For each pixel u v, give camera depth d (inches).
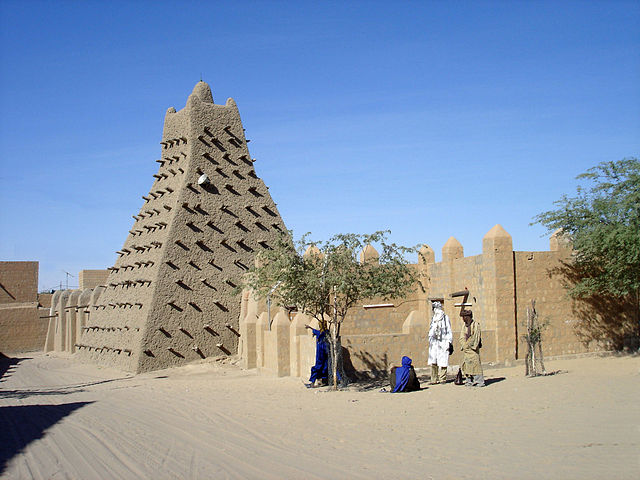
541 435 394.3
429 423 460.8
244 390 732.7
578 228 941.2
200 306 1189.7
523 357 913.5
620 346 993.5
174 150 1354.6
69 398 761.6
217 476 319.0
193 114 1296.8
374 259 754.2
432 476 307.7
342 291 727.7
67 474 331.9
